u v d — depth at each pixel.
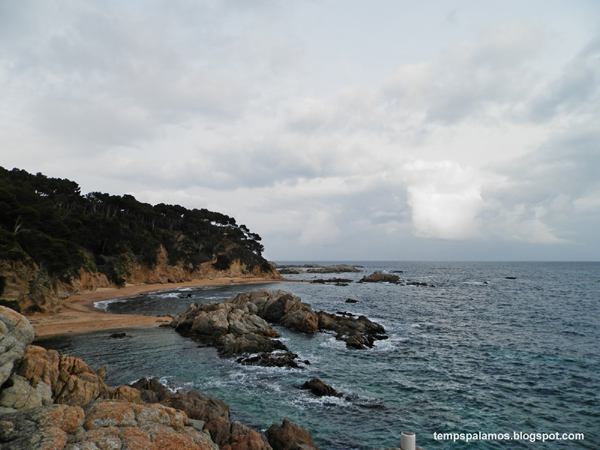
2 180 64.06
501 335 42.81
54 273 57.09
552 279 149.25
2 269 44.06
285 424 16.59
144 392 19.38
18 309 39.88
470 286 116.06
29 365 13.63
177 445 8.88
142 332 41.19
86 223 88.00
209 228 154.50
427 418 20.47
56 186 97.12
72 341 36.06
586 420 20.52
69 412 9.28
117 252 96.81
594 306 67.62
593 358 32.72
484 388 25.23
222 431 14.98
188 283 114.25
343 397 23.11
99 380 16.17
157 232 118.69
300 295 90.88
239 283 128.38
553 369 29.56
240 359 31.12
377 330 44.84
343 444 17.36
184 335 40.28
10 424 8.50
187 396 18.36
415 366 30.36
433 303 74.25
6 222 53.69
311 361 31.84
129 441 8.43
